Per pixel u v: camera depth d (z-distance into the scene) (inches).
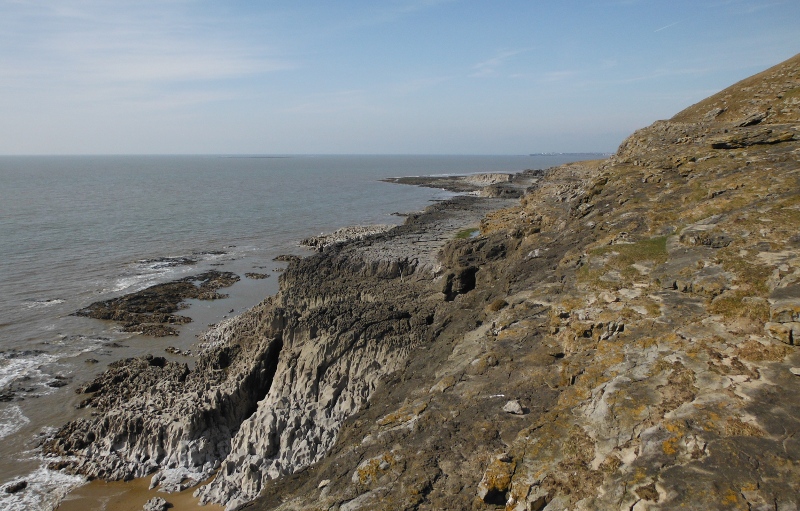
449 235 2501.2
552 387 613.0
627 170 1314.0
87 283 2475.4
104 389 1451.8
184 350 1747.0
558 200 1720.0
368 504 510.6
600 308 698.2
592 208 1213.7
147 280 2551.7
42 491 1032.8
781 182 847.7
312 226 4084.6
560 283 866.1
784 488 368.2
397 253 2022.6
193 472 1058.1
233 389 1189.1
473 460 527.5
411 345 1147.3
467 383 687.1
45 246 3139.8
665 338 577.9
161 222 4119.1
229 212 4776.1
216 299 2301.9
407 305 1401.3
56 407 1369.3
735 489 376.5
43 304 2167.8
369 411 834.8
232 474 1013.8
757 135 1130.0
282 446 1011.9
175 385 1315.2
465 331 931.3
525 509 438.6
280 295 1752.0
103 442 1148.5
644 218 964.6
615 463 438.6
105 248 3179.1
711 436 423.2
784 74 1654.8
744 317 564.1
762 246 670.5
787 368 476.1
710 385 484.7
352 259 1946.4
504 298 949.2
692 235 781.3
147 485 1040.8
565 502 427.5
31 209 4640.8
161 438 1110.4
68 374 1563.7
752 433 414.9
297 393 1164.5
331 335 1202.6
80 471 1088.2
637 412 482.0
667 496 387.5
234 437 1072.8
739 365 495.8
